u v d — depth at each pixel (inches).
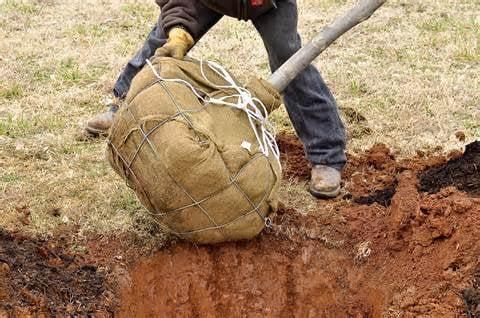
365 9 176.2
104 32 337.1
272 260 186.7
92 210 197.5
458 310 158.1
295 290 186.1
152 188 163.5
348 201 205.6
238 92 171.9
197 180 159.9
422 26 339.9
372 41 323.3
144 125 161.6
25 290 158.1
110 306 169.3
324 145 205.0
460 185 196.1
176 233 172.6
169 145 158.6
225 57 308.0
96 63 301.3
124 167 168.4
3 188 207.5
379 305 175.8
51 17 353.1
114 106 236.5
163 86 164.4
